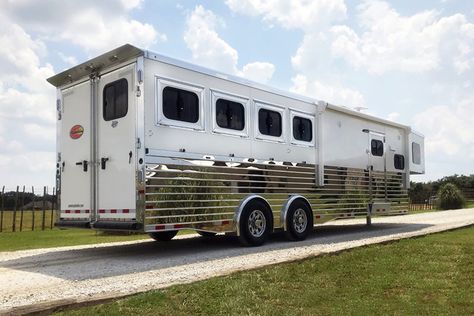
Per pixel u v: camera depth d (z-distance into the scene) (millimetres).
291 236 9539
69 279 5945
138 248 8977
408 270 5910
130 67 7465
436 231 10008
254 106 9234
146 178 7219
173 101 7746
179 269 6441
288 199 9664
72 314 4180
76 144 8359
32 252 8656
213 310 4328
